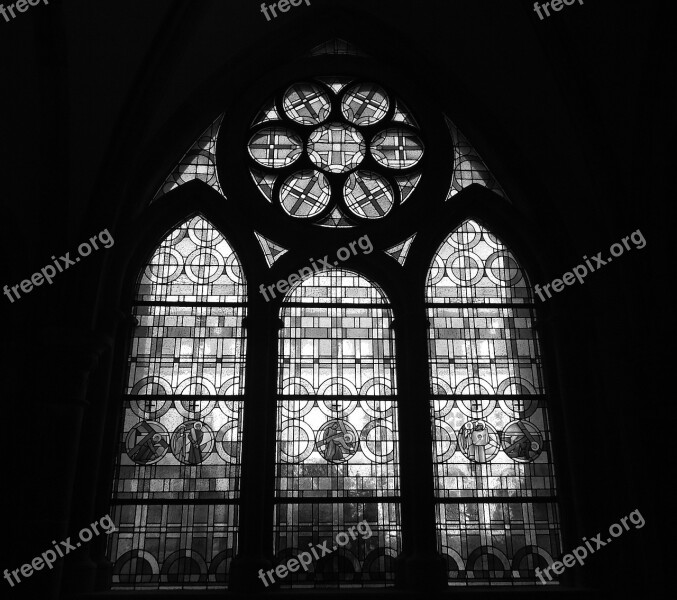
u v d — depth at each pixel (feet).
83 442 25.36
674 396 24.40
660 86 25.50
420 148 31.83
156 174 29.48
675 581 23.09
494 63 29.96
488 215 30.58
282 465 26.35
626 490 25.08
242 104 31.53
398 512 25.98
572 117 27.94
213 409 27.04
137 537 25.20
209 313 28.58
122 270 27.81
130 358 27.63
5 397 24.58
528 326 29.01
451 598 24.08
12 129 25.52
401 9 30.83
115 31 26.76
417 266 29.14
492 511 26.16
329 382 27.63
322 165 31.27
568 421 26.78
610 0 25.75
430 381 27.76
